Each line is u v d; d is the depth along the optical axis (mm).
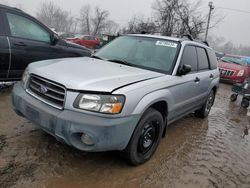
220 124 5980
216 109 7383
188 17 29188
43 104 3070
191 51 4676
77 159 3422
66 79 2994
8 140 3648
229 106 8086
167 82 3674
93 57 4395
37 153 3420
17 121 4277
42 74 3184
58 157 3400
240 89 8406
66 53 6379
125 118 2939
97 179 3107
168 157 3887
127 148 3207
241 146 4828
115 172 3287
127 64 4012
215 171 3721
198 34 29875
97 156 3549
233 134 5438
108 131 2816
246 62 13820
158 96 3385
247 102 8031
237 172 3805
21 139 3717
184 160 3879
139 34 4789
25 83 3389
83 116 2814
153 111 3420
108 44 4801
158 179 3295
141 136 3318
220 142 4848
